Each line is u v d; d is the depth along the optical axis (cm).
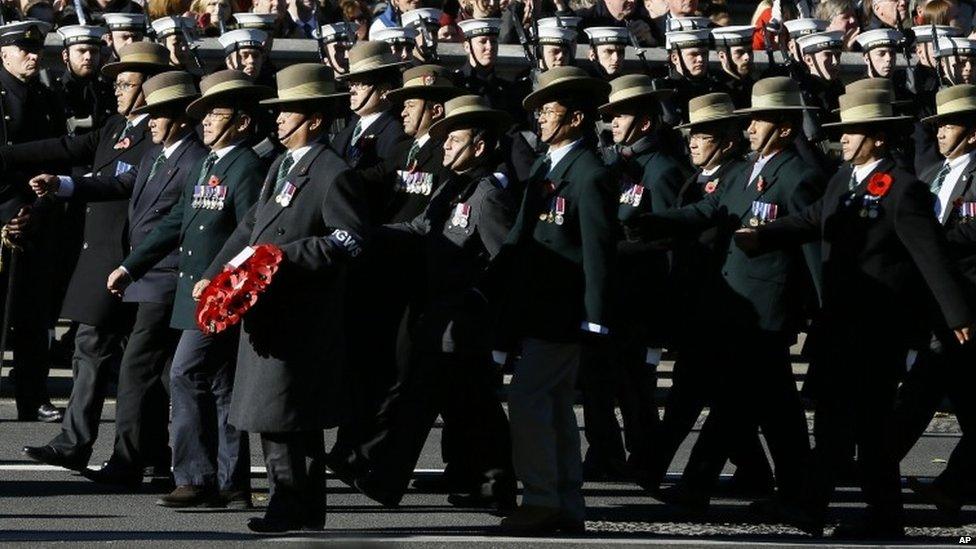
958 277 2973
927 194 3008
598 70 4372
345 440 3269
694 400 3297
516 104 4253
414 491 3456
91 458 3716
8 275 4022
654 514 3284
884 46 4625
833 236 3056
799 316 3253
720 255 3278
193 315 3142
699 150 3522
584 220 2895
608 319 2898
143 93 3519
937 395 3409
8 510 3116
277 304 2795
